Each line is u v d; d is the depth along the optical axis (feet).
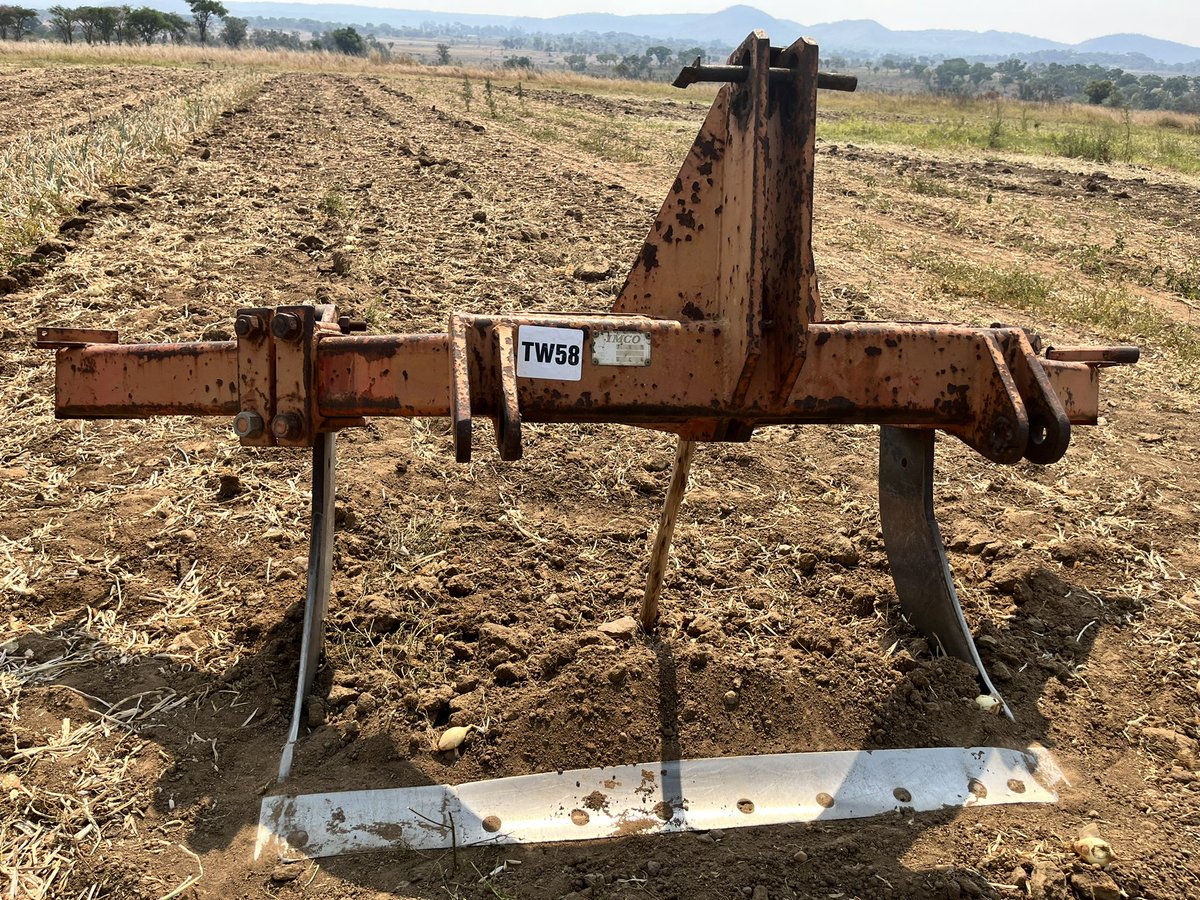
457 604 12.00
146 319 21.11
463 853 8.45
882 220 42.47
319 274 25.62
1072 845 8.75
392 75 145.59
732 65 8.45
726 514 14.78
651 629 11.53
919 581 11.76
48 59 128.16
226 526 13.50
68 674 10.43
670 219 9.12
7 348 19.29
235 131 54.08
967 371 8.91
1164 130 113.60
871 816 9.11
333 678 10.50
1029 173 61.57
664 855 8.53
